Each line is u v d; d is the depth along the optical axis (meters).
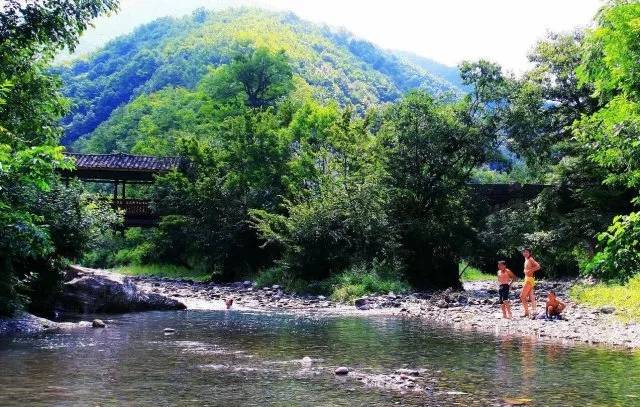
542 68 38.09
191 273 43.28
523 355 10.93
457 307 21.06
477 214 34.53
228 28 145.88
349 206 29.28
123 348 11.38
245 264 38.06
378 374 9.11
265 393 7.78
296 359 10.44
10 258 14.95
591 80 14.34
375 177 30.53
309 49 148.62
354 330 14.73
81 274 18.95
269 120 43.97
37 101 16.33
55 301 18.11
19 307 14.96
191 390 7.90
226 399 7.43
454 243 32.59
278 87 73.62
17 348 11.16
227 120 45.06
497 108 34.00
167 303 20.53
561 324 15.51
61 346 11.47
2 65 15.13
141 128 83.25
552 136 36.97
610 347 11.94
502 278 17.72
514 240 32.50
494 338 13.27
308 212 29.25
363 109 127.69
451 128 33.16
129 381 8.41
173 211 41.47
